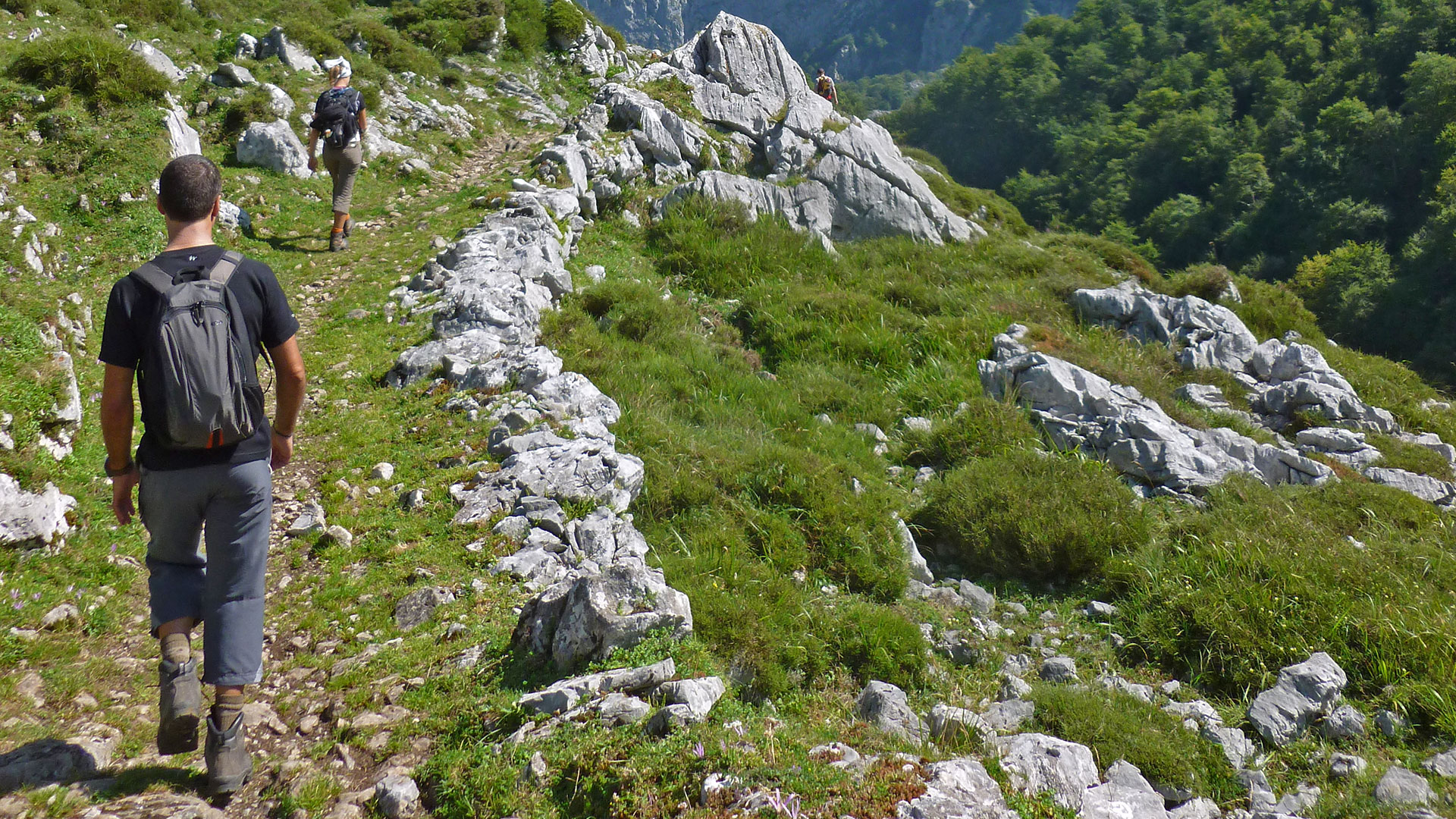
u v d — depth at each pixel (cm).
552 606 416
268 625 443
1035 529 671
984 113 11588
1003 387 982
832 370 1044
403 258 1024
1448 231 5706
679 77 1722
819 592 592
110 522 492
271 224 1095
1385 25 8819
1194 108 9462
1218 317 1210
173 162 297
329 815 304
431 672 402
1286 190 7431
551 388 718
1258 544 667
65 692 354
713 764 310
